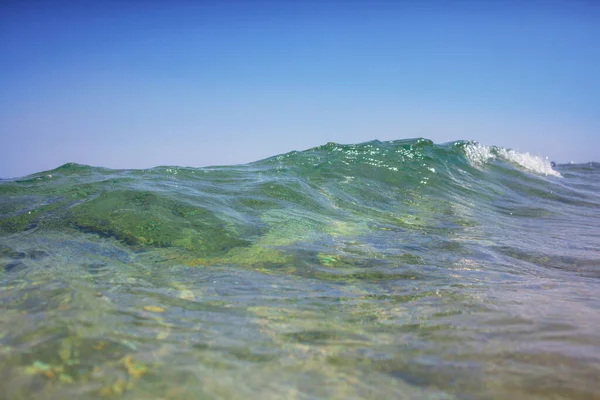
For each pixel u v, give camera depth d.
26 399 1.47
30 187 5.14
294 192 5.64
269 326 2.20
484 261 3.70
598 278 3.34
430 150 9.36
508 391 1.65
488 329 2.21
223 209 4.61
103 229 3.84
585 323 2.29
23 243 3.44
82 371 1.66
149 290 2.63
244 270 3.15
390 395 1.61
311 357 1.88
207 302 2.50
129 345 1.89
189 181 5.89
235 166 7.50
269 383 1.66
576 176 12.02
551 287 3.02
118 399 1.50
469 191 7.59
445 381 1.71
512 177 9.37
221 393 1.57
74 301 2.35
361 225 4.75
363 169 7.74
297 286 2.88
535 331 2.18
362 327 2.23
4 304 2.26
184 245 3.60
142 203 4.47
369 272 3.22
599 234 5.23
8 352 1.76
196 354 1.85
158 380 1.62
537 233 5.16
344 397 1.59
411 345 2.03
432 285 2.97
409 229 4.80
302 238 4.00
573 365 1.83
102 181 5.45
